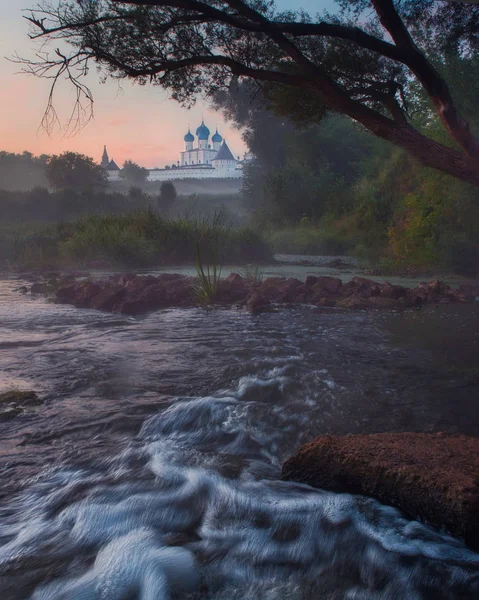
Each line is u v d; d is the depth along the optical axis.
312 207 36.41
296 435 3.64
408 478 2.67
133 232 19.20
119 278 11.45
